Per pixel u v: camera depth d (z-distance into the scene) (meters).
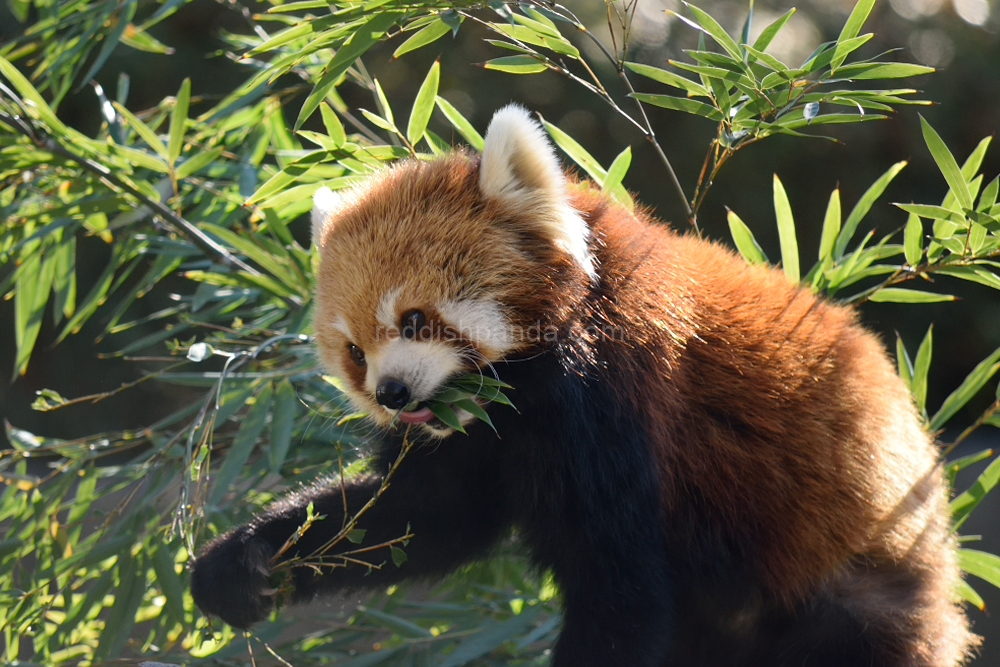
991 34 13.51
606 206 4.07
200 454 4.50
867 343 4.43
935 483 4.45
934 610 4.19
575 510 3.73
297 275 5.78
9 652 5.34
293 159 5.39
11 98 5.42
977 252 4.69
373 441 4.40
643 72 4.45
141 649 5.42
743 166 12.73
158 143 5.47
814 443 4.09
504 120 3.80
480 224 3.73
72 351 13.05
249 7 12.51
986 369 5.24
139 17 10.79
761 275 4.42
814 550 4.12
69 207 5.61
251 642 4.87
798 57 12.85
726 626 4.42
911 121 12.98
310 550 4.30
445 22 4.09
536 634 5.21
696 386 4.03
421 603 5.57
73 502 5.49
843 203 13.07
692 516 4.07
